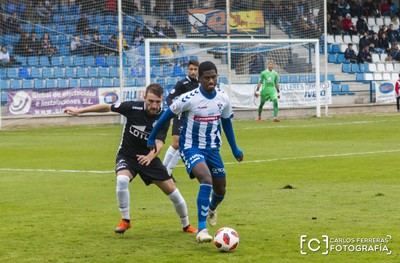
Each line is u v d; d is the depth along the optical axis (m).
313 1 48.31
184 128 12.63
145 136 12.98
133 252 11.52
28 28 42.78
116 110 13.07
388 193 16.78
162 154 25.66
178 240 12.38
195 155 12.41
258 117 42.62
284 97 45.09
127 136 13.07
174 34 45.56
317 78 44.53
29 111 39.94
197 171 12.24
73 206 15.80
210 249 11.66
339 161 23.23
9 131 36.78
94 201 16.44
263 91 41.28
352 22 55.16
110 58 43.75
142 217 14.46
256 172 20.94
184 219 12.98
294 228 13.06
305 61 45.75
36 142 31.00
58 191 18.00
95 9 44.41
